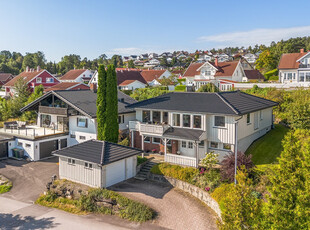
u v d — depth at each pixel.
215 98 27.31
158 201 20.95
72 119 33.91
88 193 21.56
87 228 18.06
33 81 68.88
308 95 32.62
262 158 24.14
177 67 139.50
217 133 25.17
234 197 12.09
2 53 181.25
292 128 27.45
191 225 17.89
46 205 21.61
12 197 22.92
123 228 17.97
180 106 27.59
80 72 90.62
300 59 50.78
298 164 12.01
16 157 31.91
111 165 23.42
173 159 25.72
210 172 22.48
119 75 73.94
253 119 27.64
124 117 34.75
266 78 71.38
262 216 12.30
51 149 32.84
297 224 11.28
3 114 46.00
